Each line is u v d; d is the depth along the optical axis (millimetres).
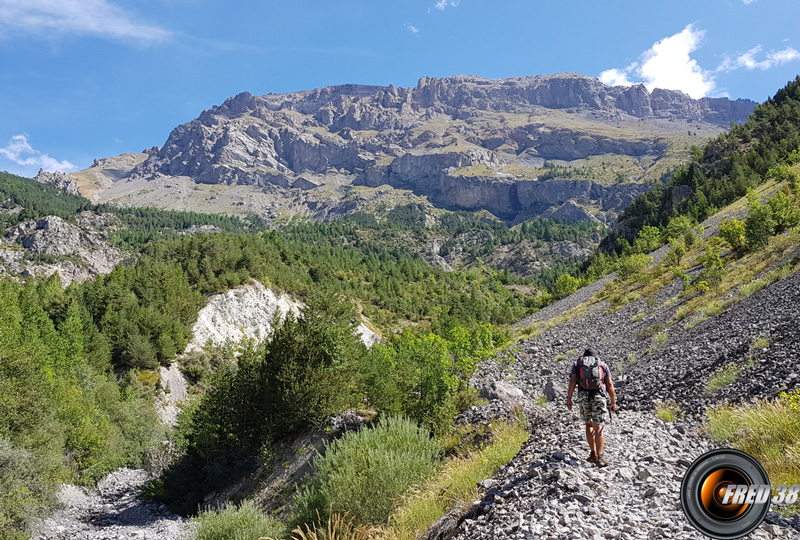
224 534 14203
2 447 28828
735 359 13242
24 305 67062
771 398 9430
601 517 5707
